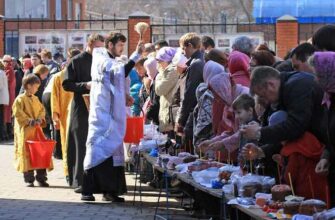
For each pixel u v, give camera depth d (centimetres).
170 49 1329
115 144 1238
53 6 4938
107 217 1127
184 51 1262
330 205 739
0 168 1744
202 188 900
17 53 3591
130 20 3484
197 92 1102
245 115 902
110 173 1255
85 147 1328
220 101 1017
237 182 819
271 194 766
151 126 1427
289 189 755
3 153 2070
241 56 1025
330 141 731
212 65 1088
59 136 1794
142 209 1195
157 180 1301
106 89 1237
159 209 1185
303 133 773
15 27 4559
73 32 3297
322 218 657
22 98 1456
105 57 1248
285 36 3497
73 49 1523
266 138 777
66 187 1440
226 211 837
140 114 1617
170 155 1179
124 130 1242
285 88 784
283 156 794
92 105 1247
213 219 963
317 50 799
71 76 1314
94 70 1251
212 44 1329
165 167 1083
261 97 804
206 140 1016
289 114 775
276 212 718
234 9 6981
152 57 1486
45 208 1213
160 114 1328
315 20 4047
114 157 1253
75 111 1331
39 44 3312
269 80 787
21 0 4753
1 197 1330
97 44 1309
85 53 1324
